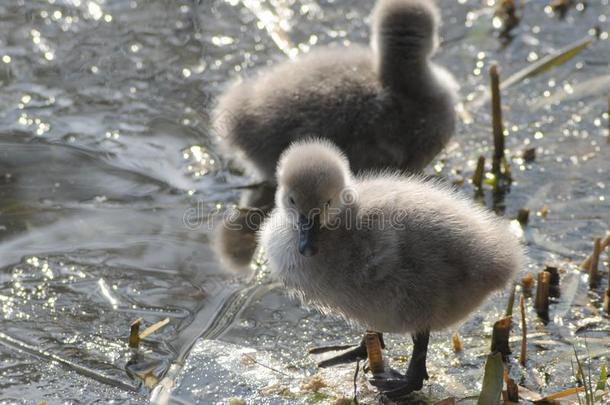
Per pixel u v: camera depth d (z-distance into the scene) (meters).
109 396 7.98
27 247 10.11
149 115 12.66
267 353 8.55
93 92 13.09
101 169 11.58
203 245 10.34
